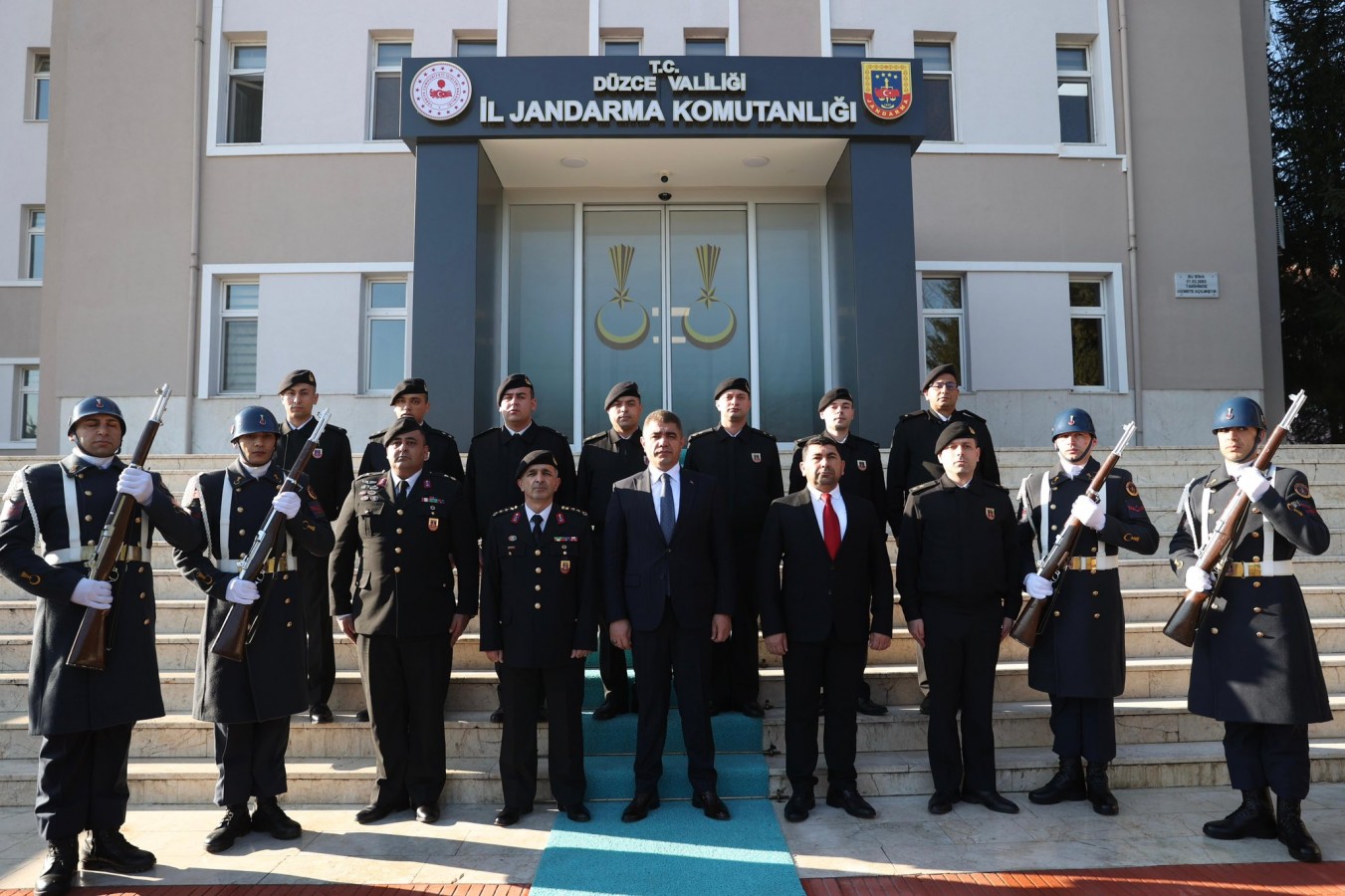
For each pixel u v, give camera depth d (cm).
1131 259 1095
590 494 567
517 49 1091
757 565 498
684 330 1046
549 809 490
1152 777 512
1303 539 420
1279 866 409
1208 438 1080
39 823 446
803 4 1104
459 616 497
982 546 489
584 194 1039
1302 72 1636
